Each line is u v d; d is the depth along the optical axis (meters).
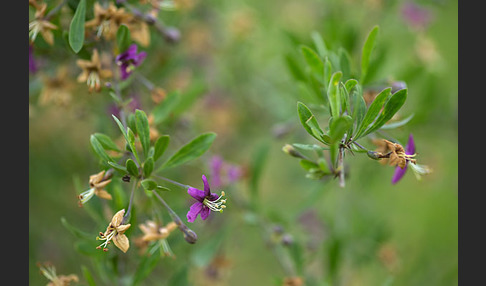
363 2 0.50
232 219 0.46
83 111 0.42
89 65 0.36
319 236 0.50
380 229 0.49
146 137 0.35
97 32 0.37
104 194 0.34
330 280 0.45
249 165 0.46
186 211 0.39
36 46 0.38
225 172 0.45
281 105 0.51
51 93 0.41
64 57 0.40
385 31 0.51
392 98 0.33
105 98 0.41
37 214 0.50
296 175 0.53
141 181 0.34
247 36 0.53
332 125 0.33
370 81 0.40
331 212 0.52
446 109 0.51
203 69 0.53
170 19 0.45
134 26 0.37
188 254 0.45
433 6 0.50
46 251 0.50
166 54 0.45
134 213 0.35
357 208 0.50
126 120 0.38
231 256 0.53
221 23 0.53
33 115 0.46
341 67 0.37
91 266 0.50
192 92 0.43
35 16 0.37
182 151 0.35
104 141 0.35
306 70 0.41
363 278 0.53
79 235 0.37
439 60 0.50
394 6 0.50
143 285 0.44
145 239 0.35
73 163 0.50
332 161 0.34
